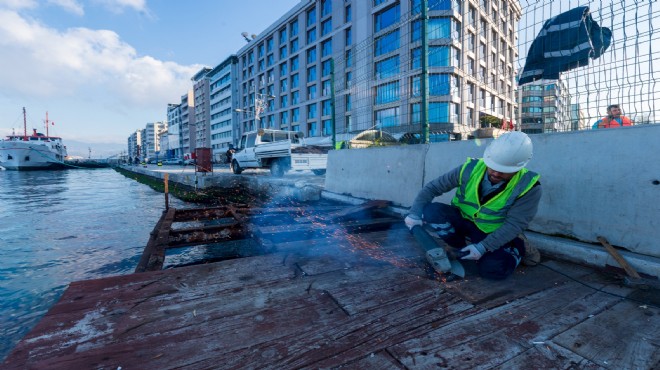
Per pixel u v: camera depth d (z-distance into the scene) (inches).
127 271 154.8
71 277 146.4
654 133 90.4
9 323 102.8
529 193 79.7
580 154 107.7
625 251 94.6
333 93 277.7
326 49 1501.0
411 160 186.5
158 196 496.4
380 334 59.6
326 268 96.4
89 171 1699.1
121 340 56.8
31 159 1617.9
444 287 81.9
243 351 54.1
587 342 56.8
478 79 199.5
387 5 1112.2
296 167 459.2
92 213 327.3
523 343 56.7
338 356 52.9
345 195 247.1
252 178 415.2
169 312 67.6
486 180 86.6
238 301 73.4
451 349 54.9
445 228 98.5
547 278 88.4
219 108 2891.2
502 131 170.9
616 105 113.5
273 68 1941.4
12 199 459.5
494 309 69.9
